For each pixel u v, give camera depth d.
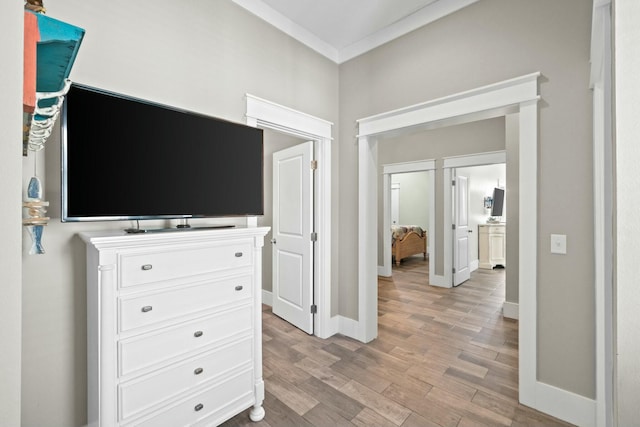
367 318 2.78
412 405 1.89
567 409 1.73
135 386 1.33
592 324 1.66
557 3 1.76
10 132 0.46
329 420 1.76
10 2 0.46
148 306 1.37
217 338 1.61
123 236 1.27
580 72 1.68
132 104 1.47
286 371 2.28
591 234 1.65
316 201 2.92
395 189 8.95
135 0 1.65
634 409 0.54
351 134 2.90
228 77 2.09
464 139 4.61
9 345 0.45
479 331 3.03
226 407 1.64
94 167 1.34
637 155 0.54
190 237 1.49
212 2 2.01
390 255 5.55
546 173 1.79
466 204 5.31
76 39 0.82
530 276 1.84
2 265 0.45
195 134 1.71
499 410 1.84
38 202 1.14
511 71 1.93
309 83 2.70
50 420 1.42
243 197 1.94
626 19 0.56
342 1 2.26
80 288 1.49
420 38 2.39
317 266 2.91
